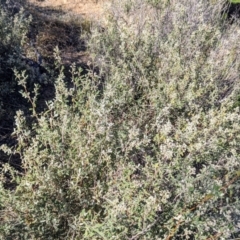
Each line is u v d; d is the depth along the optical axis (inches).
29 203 87.9
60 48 210.2
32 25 218.7
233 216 91.7
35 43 205.8
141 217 80.8
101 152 92.0
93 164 94.8
